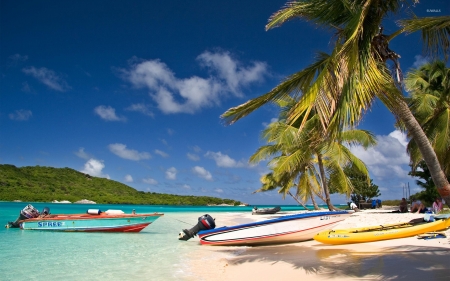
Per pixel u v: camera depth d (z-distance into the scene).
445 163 11.79
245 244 11.38
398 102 6.26
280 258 8.65
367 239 9.02
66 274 7.74
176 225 21.86
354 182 37.31
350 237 9.12
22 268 8.43
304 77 7.37
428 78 20.72
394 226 9.72
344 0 6.82
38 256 10.05
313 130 7.64
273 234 10.99
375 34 6.49
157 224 22.55
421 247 8.20
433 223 9.34
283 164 18.39
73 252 10.72
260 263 8.20
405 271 6.14
